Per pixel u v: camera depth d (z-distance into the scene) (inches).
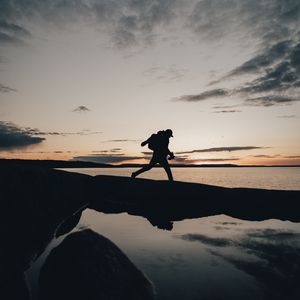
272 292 118.6
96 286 115.2
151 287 123.3
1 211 161.0
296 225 249.3
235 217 282.2
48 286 123.6
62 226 237.5
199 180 2719.0
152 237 209.2
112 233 221.5
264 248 180.2
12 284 125.0
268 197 324.5
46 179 252.2
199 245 188.7
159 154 343.9
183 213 299.3
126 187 362.9
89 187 379.2
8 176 193.3
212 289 121.5
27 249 160.1
